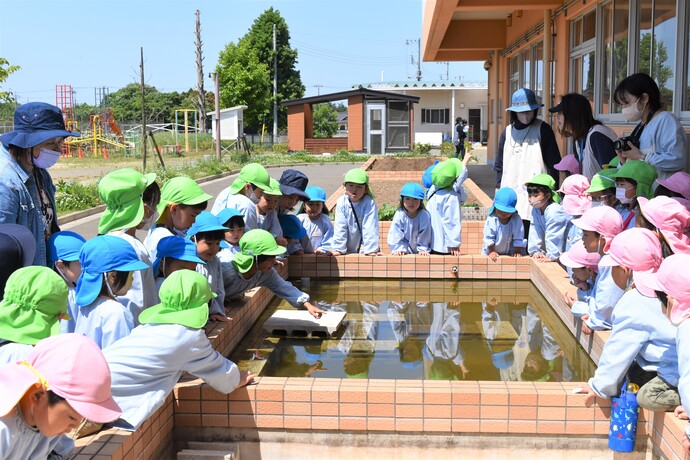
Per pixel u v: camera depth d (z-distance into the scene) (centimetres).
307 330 532
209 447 390
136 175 412
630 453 371
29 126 386
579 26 1073
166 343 344
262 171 588
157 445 369
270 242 513
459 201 746
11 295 290
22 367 231
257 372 459
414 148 3095
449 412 378
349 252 743
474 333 544
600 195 534
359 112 3155
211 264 488
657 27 723
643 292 340
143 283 406
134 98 5788
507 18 1684
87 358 234
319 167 2538
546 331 548
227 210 530
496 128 1881
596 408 373
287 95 5053
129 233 416
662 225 383
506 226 706
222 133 3394
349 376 451
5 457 233
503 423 377
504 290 671
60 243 390
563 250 664
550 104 1225
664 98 706
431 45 1686
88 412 229
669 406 343
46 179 428
